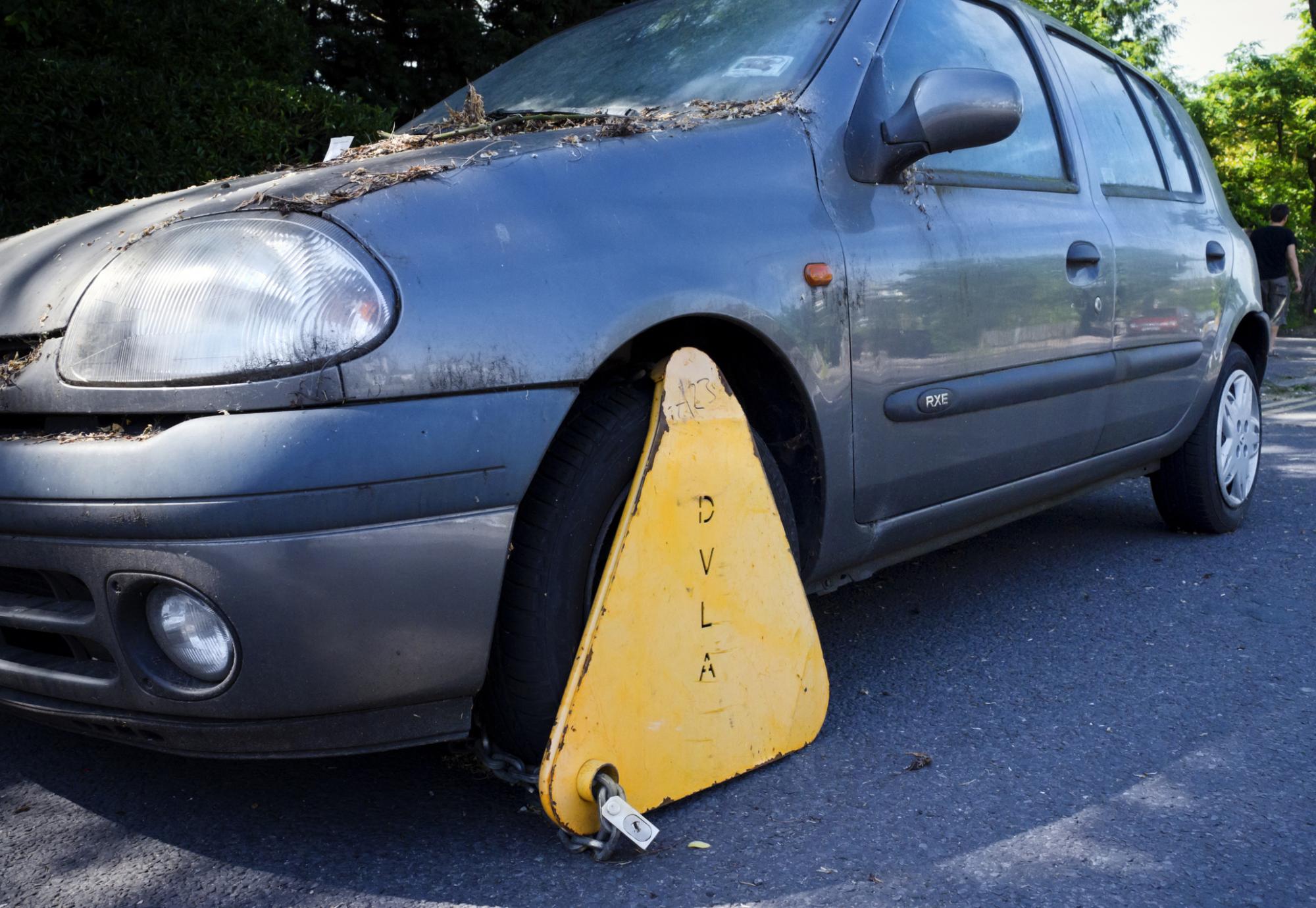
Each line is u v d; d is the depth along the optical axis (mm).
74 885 1785
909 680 2695
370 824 1972
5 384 1775
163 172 5082
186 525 1569
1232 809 2035
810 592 2484
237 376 1593
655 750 1916
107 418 1692
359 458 1598
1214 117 25906
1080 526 4387
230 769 2215
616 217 1928
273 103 5637
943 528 2760
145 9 5648
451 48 9805
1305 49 26266
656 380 1961
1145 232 3428
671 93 2561
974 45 2994
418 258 1691
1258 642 2988
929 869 1813
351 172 1877
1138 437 3529
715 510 2000
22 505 1678
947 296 2523
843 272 2266
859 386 2314
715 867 1811
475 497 1691
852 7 2645
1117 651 2916
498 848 1877
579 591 1884
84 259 1868
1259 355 4387
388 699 1712
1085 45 3697
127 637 1680
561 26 10148
